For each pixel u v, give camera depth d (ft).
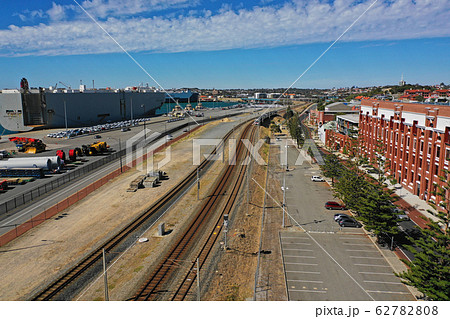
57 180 251.19
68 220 176.24
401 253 141.28
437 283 95.30
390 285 118.42
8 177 257.55
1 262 134.00
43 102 528.63
